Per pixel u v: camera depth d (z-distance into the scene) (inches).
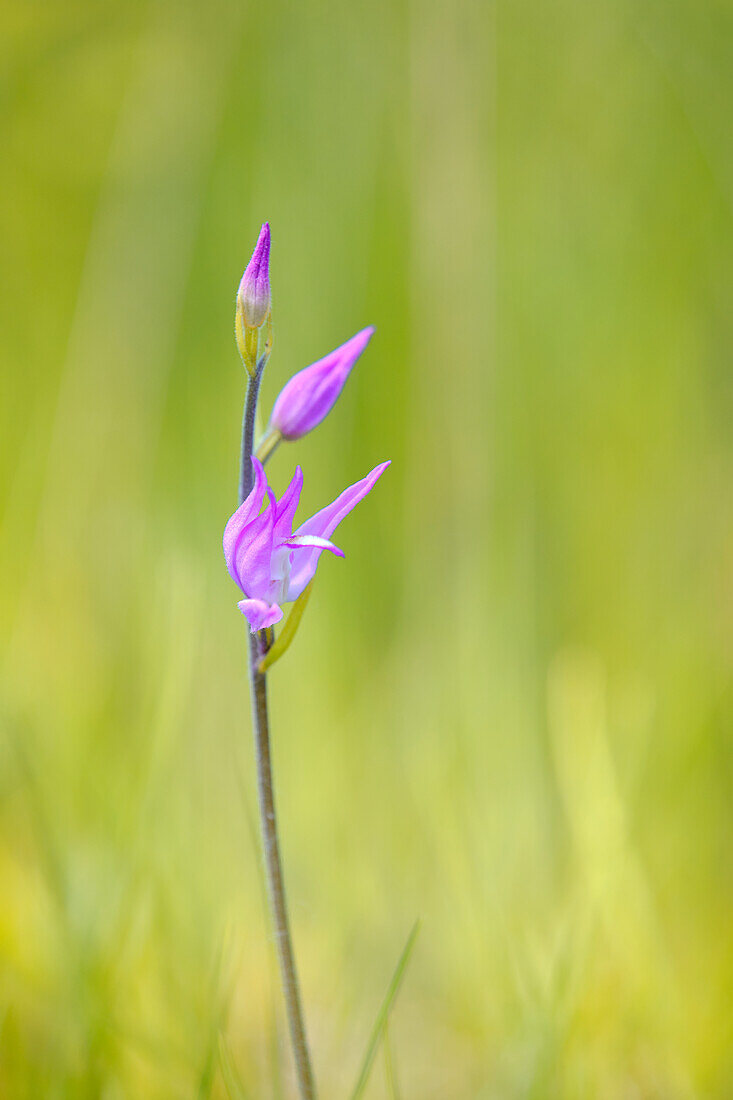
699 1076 29.8
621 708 34.3
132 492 40.4
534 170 46.5
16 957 30.0
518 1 46.8
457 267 39.6
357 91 45.4
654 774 32.2
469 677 33.8
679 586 38.8
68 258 46.6
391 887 31.9
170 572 34.2
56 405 44.2
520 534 38.3
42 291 46.4
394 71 45.6
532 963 30.0
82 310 41.1
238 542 26.5
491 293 39.6
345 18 45.4
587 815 30.4
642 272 44.2
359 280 43.9
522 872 31.5
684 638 36.4
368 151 44.9
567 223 45.7
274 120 44.9
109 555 39.3
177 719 31.0
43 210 46.4
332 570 37.9
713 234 43.5
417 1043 30.6
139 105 43.5
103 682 35.2
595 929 29.7
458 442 38.8
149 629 33.8
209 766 34.0
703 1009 30.3
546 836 31.9
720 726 33.3
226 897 31.4
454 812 31.6
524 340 44.1
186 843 31.0
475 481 38.4
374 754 35.3
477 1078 30.1
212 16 44.8
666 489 41.3
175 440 41.8
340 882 31.8
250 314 26.5
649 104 45.2
